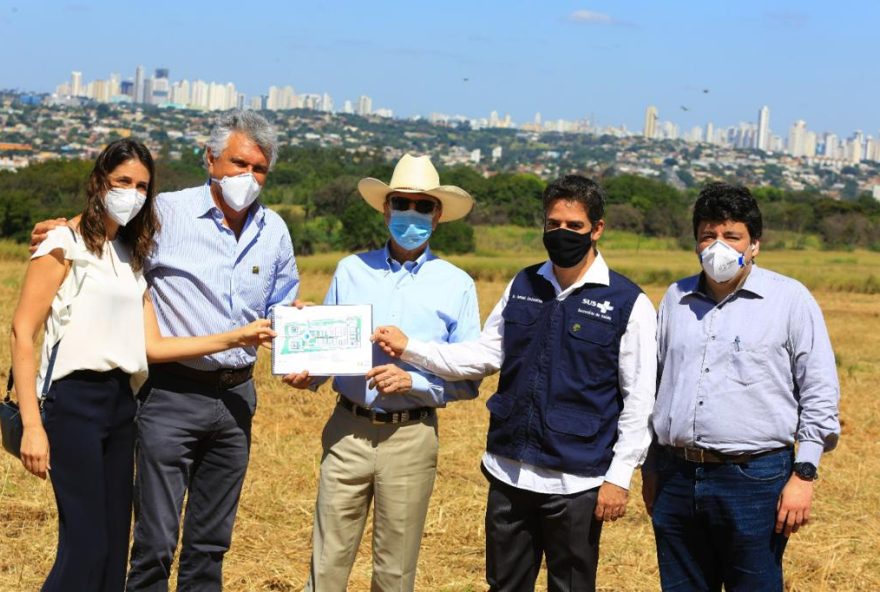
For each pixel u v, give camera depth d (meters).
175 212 4.72
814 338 4.14
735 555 4.21
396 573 4.81
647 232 81.00
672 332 4.33
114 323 4.32
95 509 4.27
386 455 4.71
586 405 4.34
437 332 4.82
